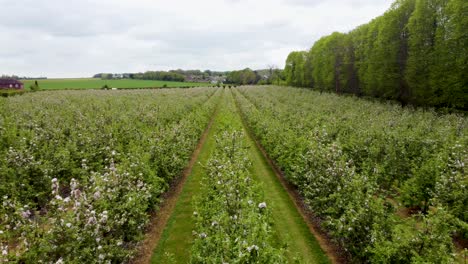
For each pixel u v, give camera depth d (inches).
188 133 602.5
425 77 1080.8
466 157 376.2
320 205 339.9
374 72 1455.5
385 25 1299.2
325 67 2247.8
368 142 499.2
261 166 602.5
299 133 576.4
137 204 273.4
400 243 220.2
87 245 205.6
